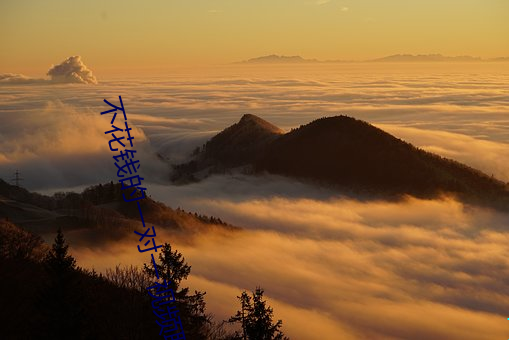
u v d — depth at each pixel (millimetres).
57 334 36844
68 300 37531
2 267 50938
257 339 44188
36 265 54562
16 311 43906
